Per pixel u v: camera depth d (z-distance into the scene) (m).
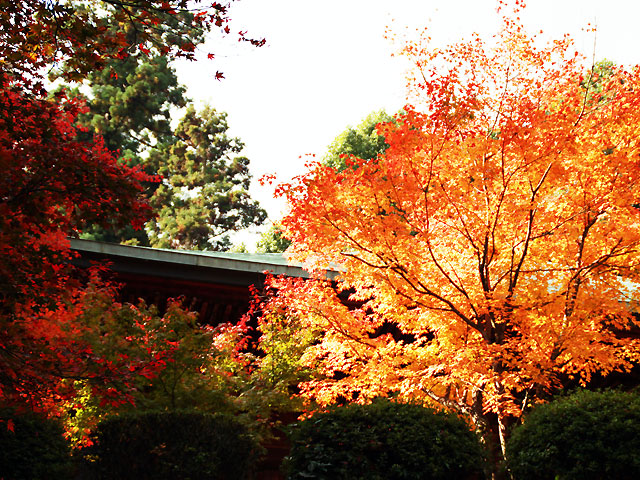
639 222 10.42
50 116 7.02
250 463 9.62
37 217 6.78
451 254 11.47
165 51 7.12
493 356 10.05
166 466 8.74
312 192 10.02
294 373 11.78
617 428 8.45
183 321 10.45
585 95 10.65
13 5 6.55
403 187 10.05
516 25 10.45
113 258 11.92
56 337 7.96
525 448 9.13
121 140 38.16
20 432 8.19
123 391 7.59
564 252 11.12
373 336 14.11
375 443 8.34
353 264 10.91
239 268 12.59
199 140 40.50
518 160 10.41
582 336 10.16
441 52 10.72
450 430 8.87
